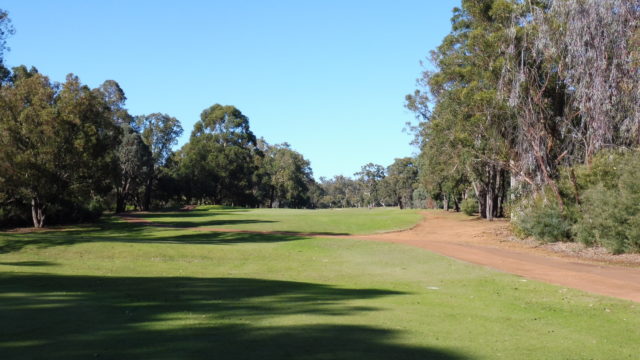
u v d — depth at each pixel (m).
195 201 107.25
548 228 26.95
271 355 5.91
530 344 7.33
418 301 11.04
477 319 9.09
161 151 87.69
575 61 24.70
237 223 44.12
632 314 10.04
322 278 15.99
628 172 21.92
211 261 20.52
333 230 38.91
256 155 112.00
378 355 6.18
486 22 33.69
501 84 28.30
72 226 42.94
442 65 41.53
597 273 16.81
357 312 9.31
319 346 6.48
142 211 75.62
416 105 50.47
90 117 41.78
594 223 23.20
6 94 37.66
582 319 9.48
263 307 9.42
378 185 142.88
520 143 30.08
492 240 30.52
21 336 6.44
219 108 103.44
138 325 7.29
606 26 23.11
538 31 26.50
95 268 17.06
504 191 55.72
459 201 73.38
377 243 27.64
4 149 34.94
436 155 47.41
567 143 29.41
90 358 5.49
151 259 20.59
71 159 39.41
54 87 41.03
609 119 24.41
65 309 8.37
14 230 38.97
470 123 34.16
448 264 18.88
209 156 93.69
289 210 70.31
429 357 6.25
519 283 14.12
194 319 7.89
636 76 23.14
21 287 11.13
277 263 20.20
